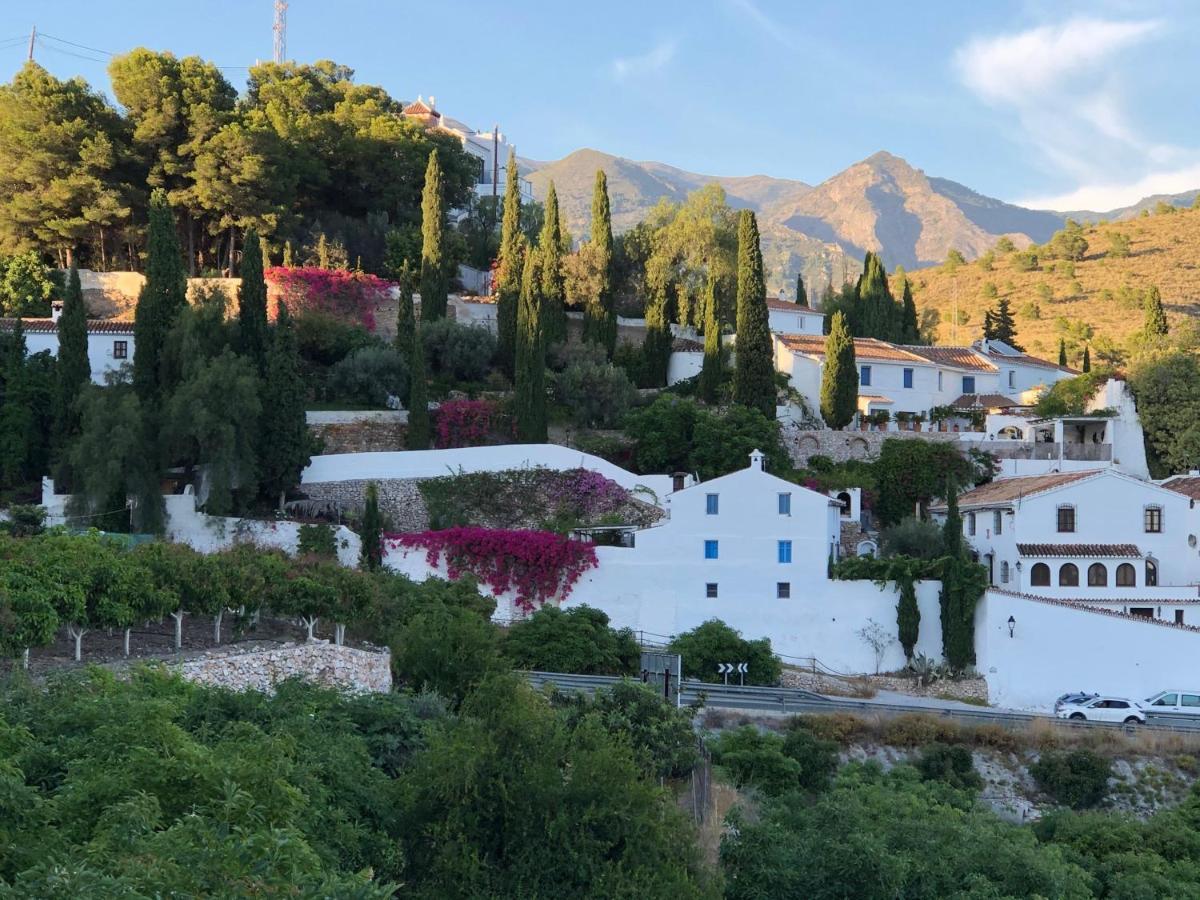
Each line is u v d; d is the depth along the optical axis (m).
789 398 84.25
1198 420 81.06
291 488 65.75
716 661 59.19
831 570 63.31
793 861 32.78
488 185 139.62
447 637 43.28
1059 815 45.44
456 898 25.45
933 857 35.47
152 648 42.12
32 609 35.78
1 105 87.94
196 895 17.23
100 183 86.00
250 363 65.94
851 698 57.50
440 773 26.86
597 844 26.27
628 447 75.94
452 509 67.69
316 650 41.62
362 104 106.31
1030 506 67.00
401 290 80.25
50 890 15.84
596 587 62.84
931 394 89.56
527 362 74.06
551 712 29.66
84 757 23.41
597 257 90.12
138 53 91.62
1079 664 59.66
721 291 97.75
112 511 60.47
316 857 19.53
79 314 65.94
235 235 92.38
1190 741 50.94
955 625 61.06
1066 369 103.25
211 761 22.33
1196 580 67.38
